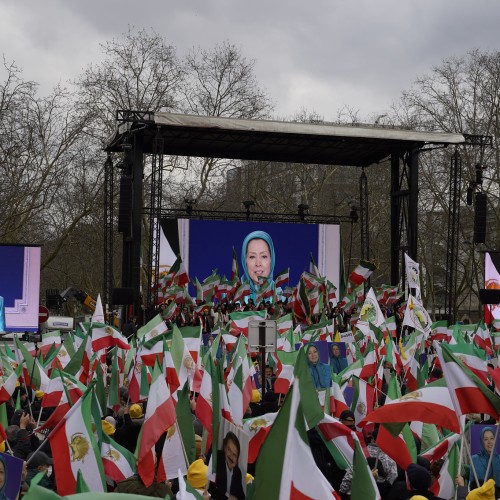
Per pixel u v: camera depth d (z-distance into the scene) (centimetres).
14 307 12188
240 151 12756
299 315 9944
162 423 3042
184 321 10588
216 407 2950
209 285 11044
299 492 1992
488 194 18338
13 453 3659
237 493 2612
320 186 19588
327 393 4297
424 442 4019
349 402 4844
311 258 12281
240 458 2605
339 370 6297
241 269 12494
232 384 3819
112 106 17425
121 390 5009
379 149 12525
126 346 5497
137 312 10812
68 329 14325
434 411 3247
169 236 12356
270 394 4819
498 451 3416
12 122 15838
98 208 17750
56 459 2820
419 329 7619
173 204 19925
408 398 3281
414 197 11906
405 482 3092
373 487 2492
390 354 6150
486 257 12481
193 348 5219
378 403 5253
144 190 18800
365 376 5250
